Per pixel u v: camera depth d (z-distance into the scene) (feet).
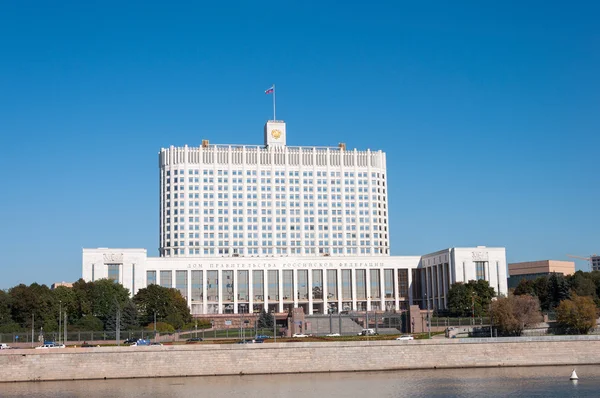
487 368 625.82
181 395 501.15
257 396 495.41
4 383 566.77
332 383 549.13
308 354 612.29
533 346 641.81
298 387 531.91
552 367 627.87
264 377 586.86
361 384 542.57
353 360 616.80
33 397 497.87
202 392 513.04
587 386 519.19
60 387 542.98
